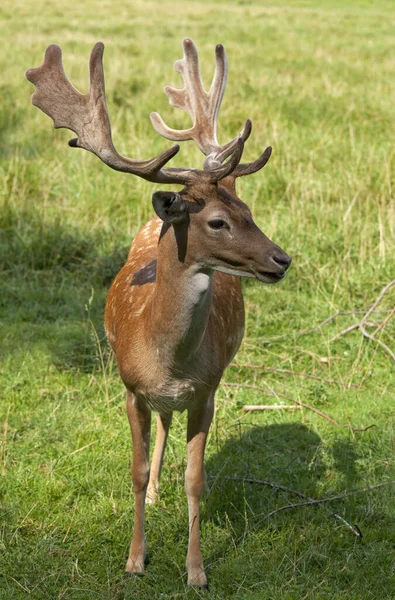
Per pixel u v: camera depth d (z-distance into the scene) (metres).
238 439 11.52
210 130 9.61
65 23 47.38
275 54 37.72
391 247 16.44
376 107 26.81
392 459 11.05
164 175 7.71
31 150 21.80
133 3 63.59
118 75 29.33
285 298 15.27
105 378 12.35
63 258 16.55
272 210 18.17
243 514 9.98
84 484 10.48
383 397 12.63
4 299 15.21
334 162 21.39
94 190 19.06
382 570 8.99
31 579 8.83
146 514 10.01
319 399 12.55
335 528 9.66
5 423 11.53
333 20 56.28
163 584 8.87
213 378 8.64
